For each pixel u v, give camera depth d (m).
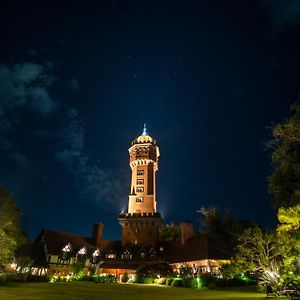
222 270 44.81
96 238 79.81
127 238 78.06
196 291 35.09
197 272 53.88
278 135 23.67
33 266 60.47
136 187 85.94
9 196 48.78
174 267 64.56
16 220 51.66
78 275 59.72
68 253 69.12
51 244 67.94
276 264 28.25
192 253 61.97
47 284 42.66
